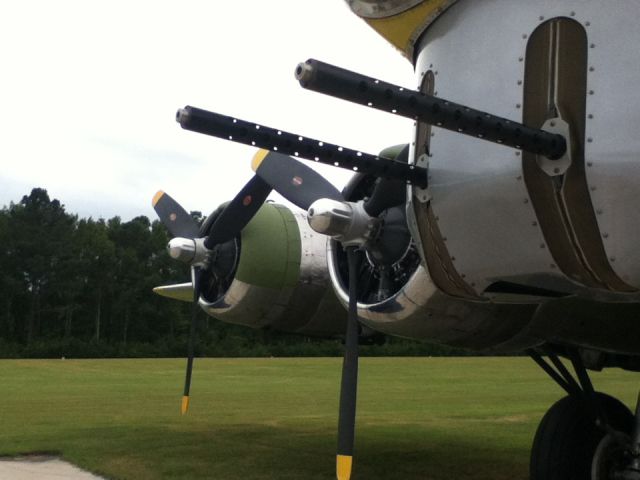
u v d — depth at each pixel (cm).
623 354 605
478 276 420
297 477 658
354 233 509
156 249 6919
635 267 365
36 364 3058
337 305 805
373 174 423
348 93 321
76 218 7088
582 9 376
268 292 782
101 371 2489
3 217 6631
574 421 540
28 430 941
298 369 2652
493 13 402
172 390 1664
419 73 446
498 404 1391
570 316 536
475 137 364
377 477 677
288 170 599
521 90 386
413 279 505
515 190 385
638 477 509
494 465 740
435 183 420
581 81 372
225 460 735
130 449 795
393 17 443
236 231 754
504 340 569
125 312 6512
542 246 388
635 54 362
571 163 370
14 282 6228
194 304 793
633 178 355
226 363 3184
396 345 4297
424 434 955
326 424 1031
